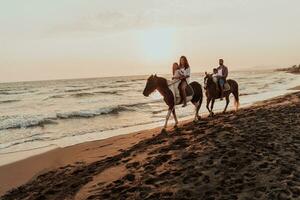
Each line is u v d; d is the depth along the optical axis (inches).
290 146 406.0
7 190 405.7
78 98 1983.3
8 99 2111.2
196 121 676.7
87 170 429.4
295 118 578.2
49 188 382.3
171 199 294.7
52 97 2095.2
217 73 773.3
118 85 3927.2
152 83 612.4
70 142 687.1
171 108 620.7
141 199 301.7
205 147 419.2
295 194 285.1
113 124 921.5
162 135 563.5
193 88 671.8
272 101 1179.3
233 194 292.7
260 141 427.2
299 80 3516.2
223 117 687.1
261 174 326.6
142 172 370.6
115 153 515.5
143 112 1176.2
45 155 569.0
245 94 1792.6
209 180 323.9
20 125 936.9
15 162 531.8
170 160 390.3
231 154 382.6
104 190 338.6
